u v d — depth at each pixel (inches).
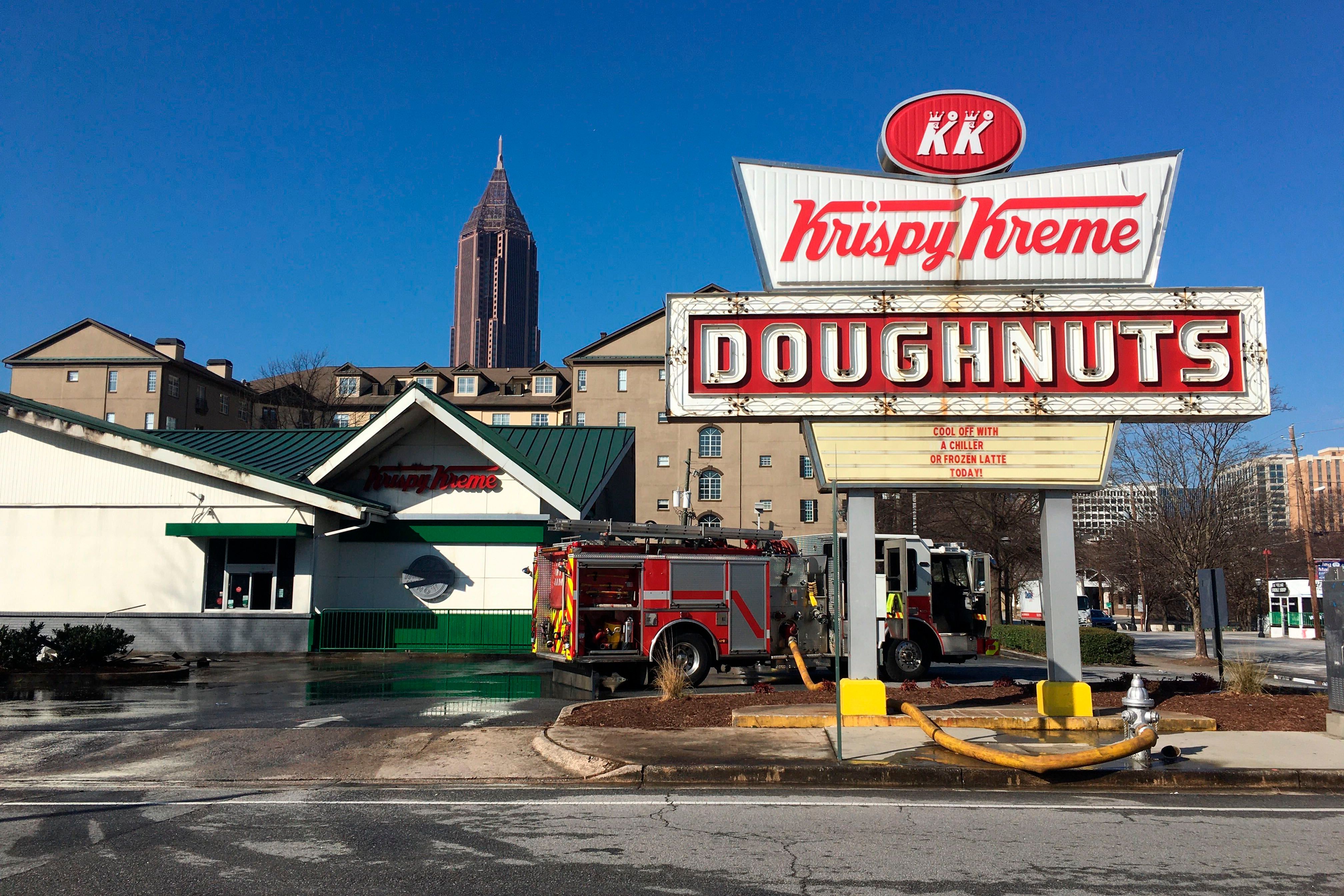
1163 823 309.6
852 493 499.8
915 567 744.3
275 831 296.2
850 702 484.7
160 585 976.9
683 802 339.6
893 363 495.8
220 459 975.0
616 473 1206.9
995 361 495.8
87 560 982.4
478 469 1052.5
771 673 772.6
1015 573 2192.4
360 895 234.1
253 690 679.7
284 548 988.6
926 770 376.2
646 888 239.3
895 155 511.2
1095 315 493.7
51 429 987.9
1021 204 504.7
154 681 735.1
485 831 296.0
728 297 505.7
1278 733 459.5
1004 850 275.6
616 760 392.5
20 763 413.1
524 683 731.4
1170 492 1196.5
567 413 3029.0
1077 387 490.6
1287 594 1950.1
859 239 506.0
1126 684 629.0
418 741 456.4
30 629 770.2
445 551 1037.2
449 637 1002.7
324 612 987.3
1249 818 316.5
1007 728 474.3
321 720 530.0
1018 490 492.1
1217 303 491.2
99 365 2864.2
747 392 500.1
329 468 1011.3
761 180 511.2
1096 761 367.9
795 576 732.0
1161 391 488.7
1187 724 470.3
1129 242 499.5
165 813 321.7
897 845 280.7
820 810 326.3
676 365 503.5
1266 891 238.5
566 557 683.4
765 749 416.2
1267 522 2031.3
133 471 992.9
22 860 264.2
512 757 421.4
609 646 671.8
